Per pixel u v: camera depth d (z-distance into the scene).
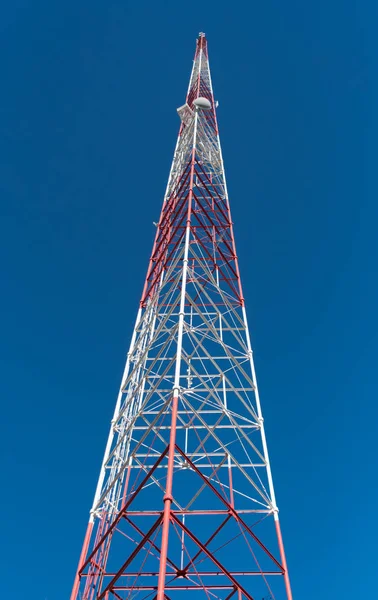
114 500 23.58
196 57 56.78
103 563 21.78
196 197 35.06
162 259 33.03
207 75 52.88
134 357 28.64
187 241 28.66
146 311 30.20
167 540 15.50
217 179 38.84
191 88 50.81
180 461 25.62
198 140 40.88
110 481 23.41
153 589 20.80
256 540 19.98
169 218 35.09
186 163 39.03
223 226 35.78
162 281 31.58
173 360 22.92
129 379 27.06
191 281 29.77
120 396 26.67
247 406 25.03
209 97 48.81
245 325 29.41
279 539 20.52
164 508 16.48
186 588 20.64
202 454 25.14
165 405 21.39
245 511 21.81
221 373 25.78
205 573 21.05
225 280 32.94
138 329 30.25
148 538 17.70
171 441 18.56
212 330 25.66
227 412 24.05
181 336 22.81
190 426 25.78
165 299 29.47
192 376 28.09
